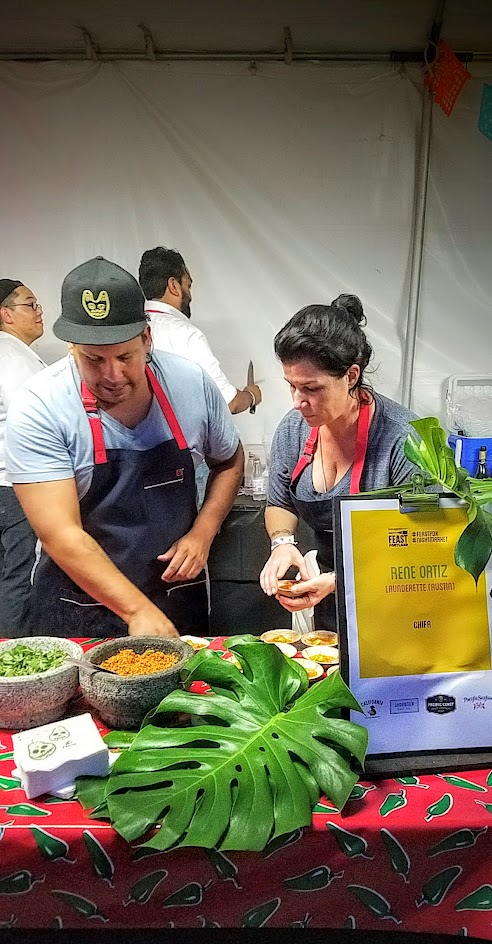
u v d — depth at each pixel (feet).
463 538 3.64
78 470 6.63
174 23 7.87
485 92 8.11
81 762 3.48
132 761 3.50
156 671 4.11
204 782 3.35
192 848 3.17
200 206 8.37
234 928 3.32
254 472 8.98
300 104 8.16
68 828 3.16
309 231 8.46
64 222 8.37
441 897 3.27
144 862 3.17
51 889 3.21
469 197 8.41
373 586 3.75
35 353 8.59
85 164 8.26
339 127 8.21
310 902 3.25
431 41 7.88
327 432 6.53
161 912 3.22
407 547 3.77
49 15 7.81
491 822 3.22
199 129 8.21
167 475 6.91
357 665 3.74
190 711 3.76
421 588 3.78
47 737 3.62
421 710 3.76
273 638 5.64
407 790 3.49
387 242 8.48
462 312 8.68
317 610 7.14
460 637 3.79
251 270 8.51
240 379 8.75
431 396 8.87
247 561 9.12
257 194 8.37
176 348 8.33
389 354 8.75
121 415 6.57
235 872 3.20
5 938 3.32
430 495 3.78
